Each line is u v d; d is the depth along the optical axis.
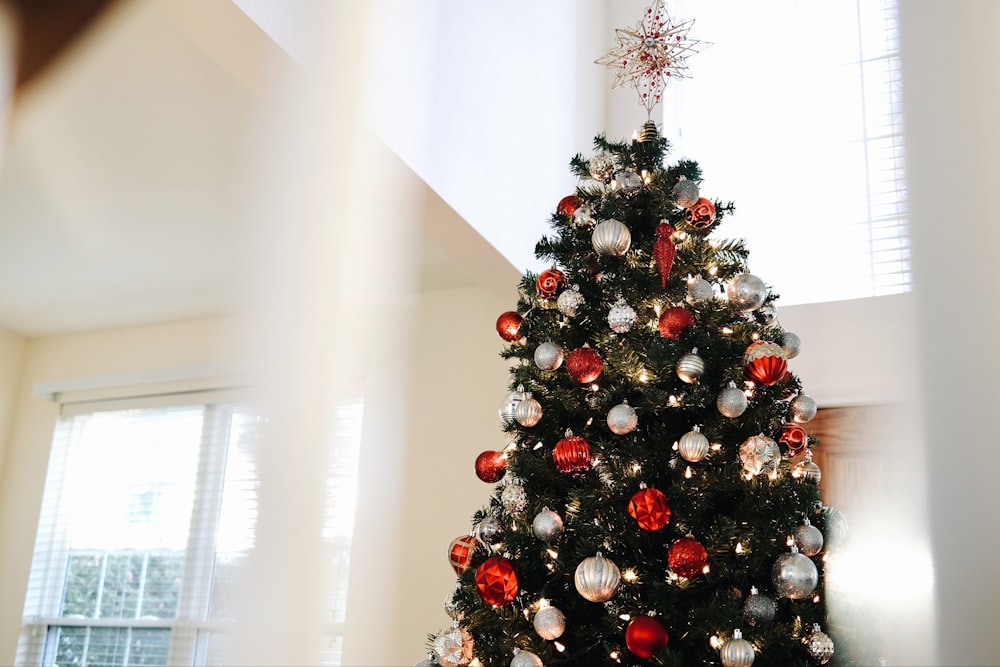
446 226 2.40
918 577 1.77
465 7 2.45
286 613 0.20
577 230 2.25
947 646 2.26
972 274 2.53
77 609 3.63
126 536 3.62
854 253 3.37
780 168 3.61
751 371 1.98
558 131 3.20
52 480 3.83
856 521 2.88
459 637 1.90
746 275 2.10
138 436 3.72
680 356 1.95
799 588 1.78
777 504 1.87
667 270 2.06
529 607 1.94
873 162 3.46
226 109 2.27
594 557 1.81
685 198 2.21
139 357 3.75
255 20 1.54
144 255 2.40
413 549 3.24
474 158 2.44
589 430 2.08
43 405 3.94
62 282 3.20
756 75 3.77
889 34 3.56
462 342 3.41
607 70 3.89
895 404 1.72
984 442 2.43
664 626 1.79
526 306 2.29
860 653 1.81
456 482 3.26
